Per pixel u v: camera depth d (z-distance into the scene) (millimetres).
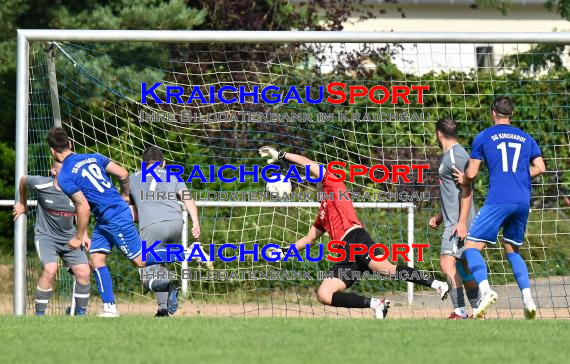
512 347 21406
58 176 28953
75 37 35344
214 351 20656
